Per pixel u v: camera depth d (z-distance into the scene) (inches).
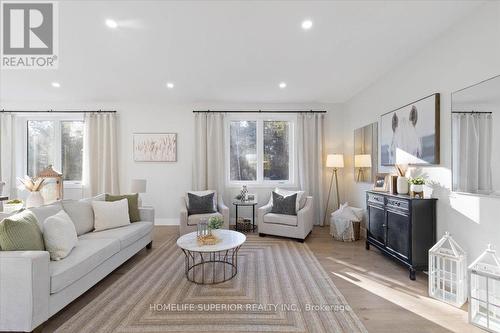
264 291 93.7
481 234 83.4
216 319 76.7
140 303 85.4
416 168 116.0
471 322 74.0
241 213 201.9
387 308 82.7
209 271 111.7
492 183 78.7
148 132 200.5
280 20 91.3
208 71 138.9
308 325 74.0
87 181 194.5
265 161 205.6
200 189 195.8
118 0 80.2
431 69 106.7
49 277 70.9
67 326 73.2
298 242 154.1
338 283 100.1
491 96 79.1
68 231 89.7
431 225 103.7
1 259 65.3
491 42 79.8
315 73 142.3
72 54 118.3
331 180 199.8
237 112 201.6
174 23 93.1
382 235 125.3
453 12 87.0
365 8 84.6
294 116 203.2
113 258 103.7
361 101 174.4
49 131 201.6
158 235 171.0
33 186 120.7
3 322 65.5
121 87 165.6
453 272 94.7
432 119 104.2
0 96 183.3
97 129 194.7
